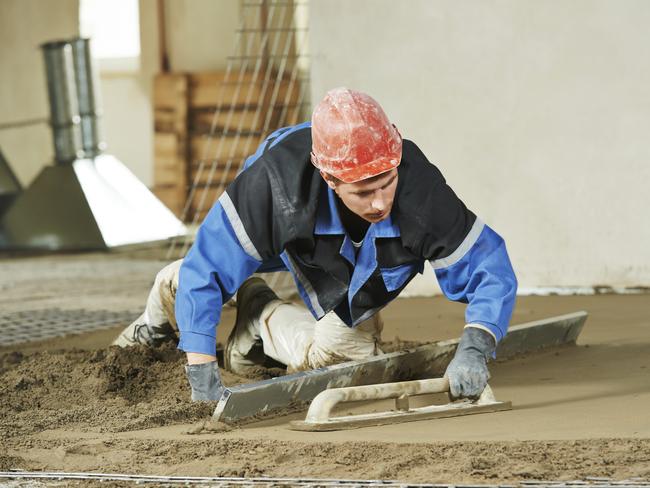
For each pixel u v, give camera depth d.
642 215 11.47
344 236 6.05
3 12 25.05
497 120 11.82
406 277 6.37
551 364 7.72
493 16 11.70
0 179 23.59
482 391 6.09
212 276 6.24
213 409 6.26
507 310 6.21
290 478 4.84
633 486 4.48
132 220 20.45
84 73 20.62
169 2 23.98
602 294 11.60
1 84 25.12
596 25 11.38
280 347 7.29
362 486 4.64
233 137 22.36
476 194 11.99
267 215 6.05
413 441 5.41
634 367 7.46
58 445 5.68
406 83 12.06
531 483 4.57
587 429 5.58
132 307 12.71
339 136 5.56
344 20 12.17
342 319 6.65
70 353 8.50
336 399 5.81
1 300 13.94
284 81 21.38
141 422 6.06
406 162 6.03
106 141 25.70
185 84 22.78
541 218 11.80
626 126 11.41
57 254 19.69
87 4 26.42
